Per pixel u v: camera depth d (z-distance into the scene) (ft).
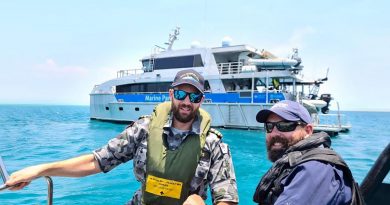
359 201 5.84
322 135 6.97
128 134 9.35
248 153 48.26
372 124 184.44
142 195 9.26
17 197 23.65
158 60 86.63
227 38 84.07
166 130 8.95
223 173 8.91
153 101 84.33
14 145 57.72
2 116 193.98
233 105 76.54
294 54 76.89
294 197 6.04
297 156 6.73
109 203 23.53
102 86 95.25
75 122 128.16
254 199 7.68
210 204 21.44
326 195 5.90
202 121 9.14
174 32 93.71
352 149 57.06
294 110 7.69
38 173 8.63
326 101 80.48
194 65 82.28
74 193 25.79
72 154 48.14
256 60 75.82
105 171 9.46
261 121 8.17
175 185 8.68
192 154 8.69
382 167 5.63
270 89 78.07
